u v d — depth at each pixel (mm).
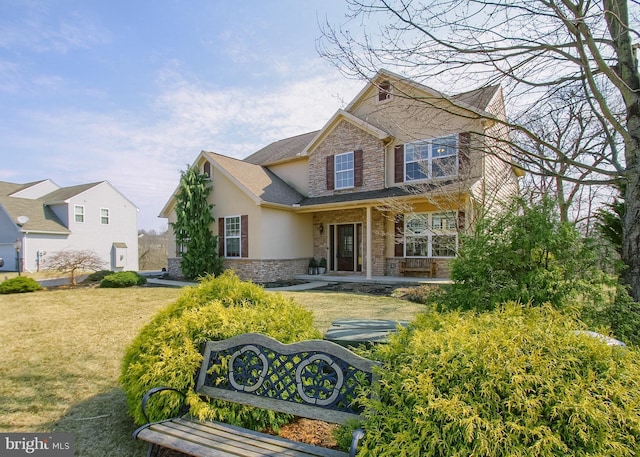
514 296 3367
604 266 3682
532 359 1857
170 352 2857
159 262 33906
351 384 2311
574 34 3762
